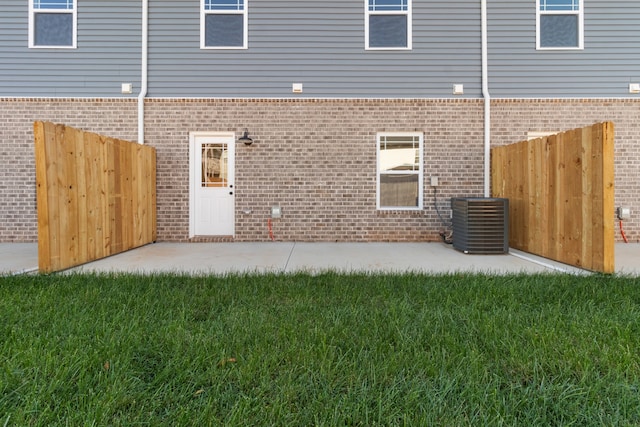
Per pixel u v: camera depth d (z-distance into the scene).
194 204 7.81
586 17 7.67
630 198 7.58
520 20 7.71
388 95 7.75
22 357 2.21
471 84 7.74
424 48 7.75
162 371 2.12
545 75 7.71
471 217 6.36
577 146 5.21
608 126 4.68
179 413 1.75
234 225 7.76
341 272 4.72
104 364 2.20
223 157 7.84
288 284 4.04
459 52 7.75
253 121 7.72
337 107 7.73
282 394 1.90
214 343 2.46
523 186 6.55
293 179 7.73
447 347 2.46
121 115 7.65
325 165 7.73
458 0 7.72
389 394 1.90
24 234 7.55
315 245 7.31
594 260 4.89
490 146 7.71
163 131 7.68
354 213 7.74
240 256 6.16
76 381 2.00
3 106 7.54
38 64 7.59
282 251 6.65
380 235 7.76
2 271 4.89
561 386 1.97
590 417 1.74
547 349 2.40
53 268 4.88
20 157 7.55
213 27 7.77
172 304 3.34
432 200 7.74
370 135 7.74
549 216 5.85
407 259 5.91
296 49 7.73
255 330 2.70
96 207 5.83
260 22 7.71
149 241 7.46
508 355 2.36
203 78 7.71
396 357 2.30
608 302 3.39
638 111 7.62
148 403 1.84
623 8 7.65
